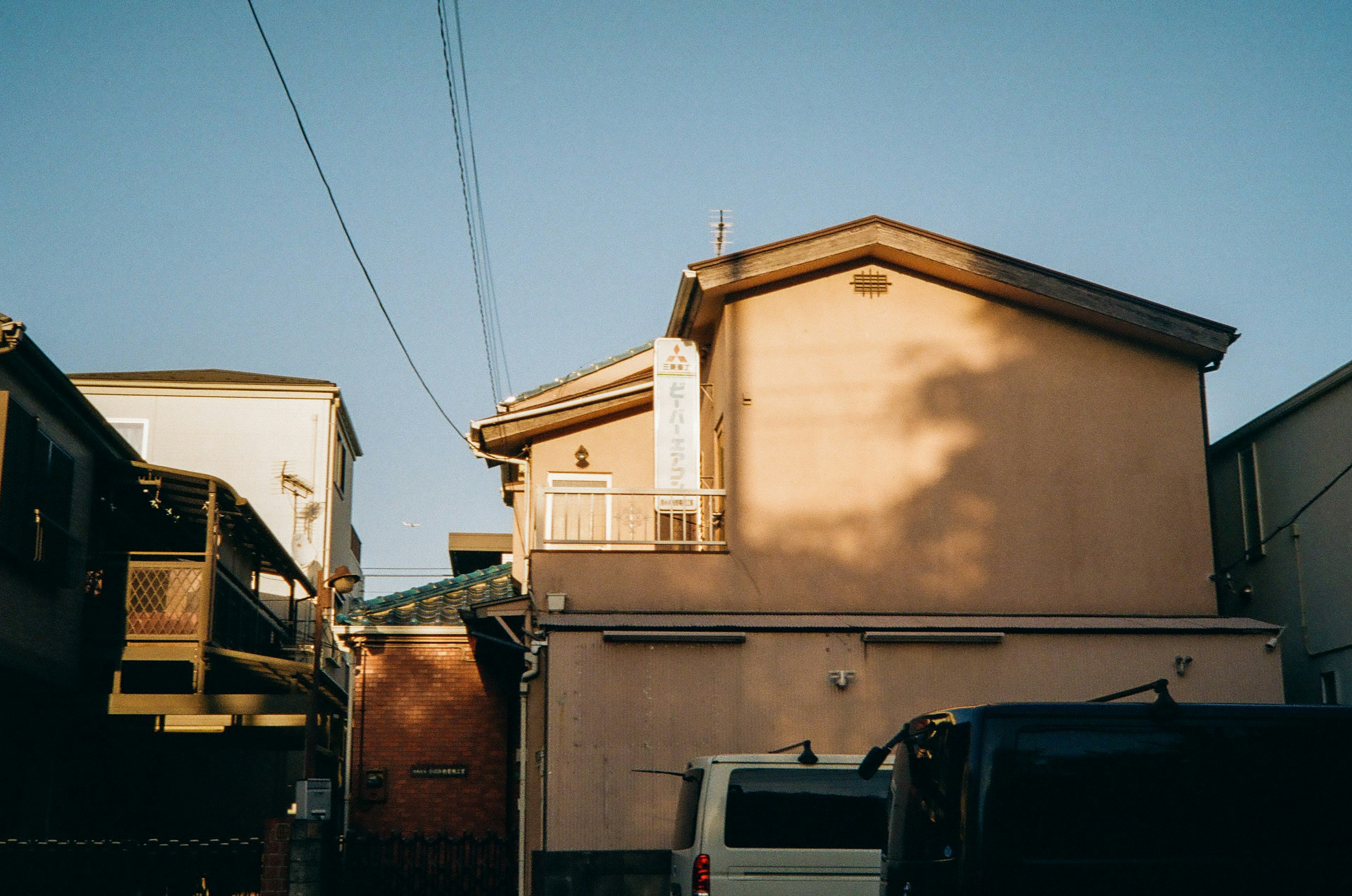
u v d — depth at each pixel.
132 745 18.28
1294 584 15.67
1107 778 6.59
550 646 13.24
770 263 14.55
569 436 18.55
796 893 9.32
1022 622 13.76
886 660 13.43
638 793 12.93
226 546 20.78
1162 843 6.48
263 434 26.72
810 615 13.94
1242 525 17.17
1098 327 14.99
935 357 14.81
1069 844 6.45
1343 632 14.50
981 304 14.98
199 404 26.72
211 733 17.62
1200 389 14.95
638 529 15.91
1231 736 6.71
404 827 17.00
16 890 13.04
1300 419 15.68
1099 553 14.45
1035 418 14.75
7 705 13.77
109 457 15.53
